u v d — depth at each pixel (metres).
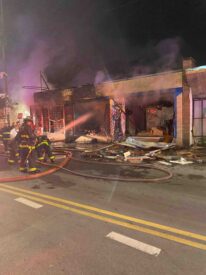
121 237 3.17
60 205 4.38
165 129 13.92
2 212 4.10
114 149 11.09
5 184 5.90
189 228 3.43
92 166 7.93
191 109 11.56
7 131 11.82
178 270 2.47
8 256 2.76
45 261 2.65
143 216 3.85
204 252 2.81
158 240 3.09
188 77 11.23
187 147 11.22
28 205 4.41
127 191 5.19
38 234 3.28
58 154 10.66
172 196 4.82
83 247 2.93
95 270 2.48
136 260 2.65
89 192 5.16
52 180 6.24
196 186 5.51
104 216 3.86
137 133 14.65
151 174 6.68
